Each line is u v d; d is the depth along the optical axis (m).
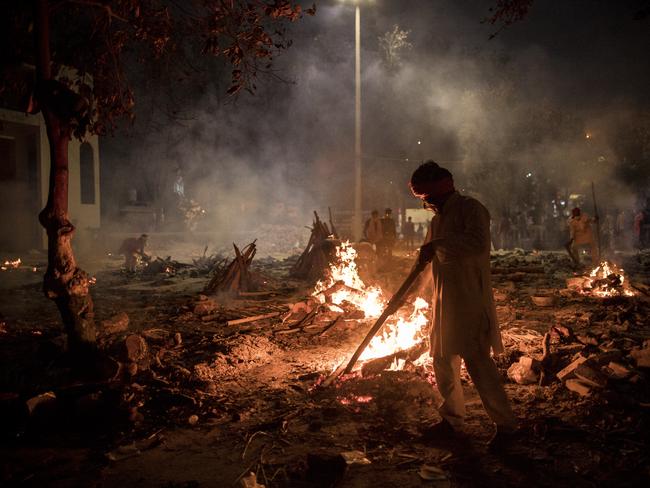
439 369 3.80
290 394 4.81
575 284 10.83
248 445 3.77
